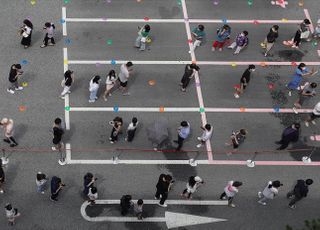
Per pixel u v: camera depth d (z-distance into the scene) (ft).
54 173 86.58
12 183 84.43
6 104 95.71
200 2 122.52
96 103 98.17
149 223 82.33
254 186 88.99
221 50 112.06
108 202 83.97
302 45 116.37
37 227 79.77
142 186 86.63
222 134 96.07
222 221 83.87
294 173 92.07
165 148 92.48
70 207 82.64
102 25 113.80
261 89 105.40
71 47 108.06
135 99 100.01
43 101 97.19
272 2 125.08
